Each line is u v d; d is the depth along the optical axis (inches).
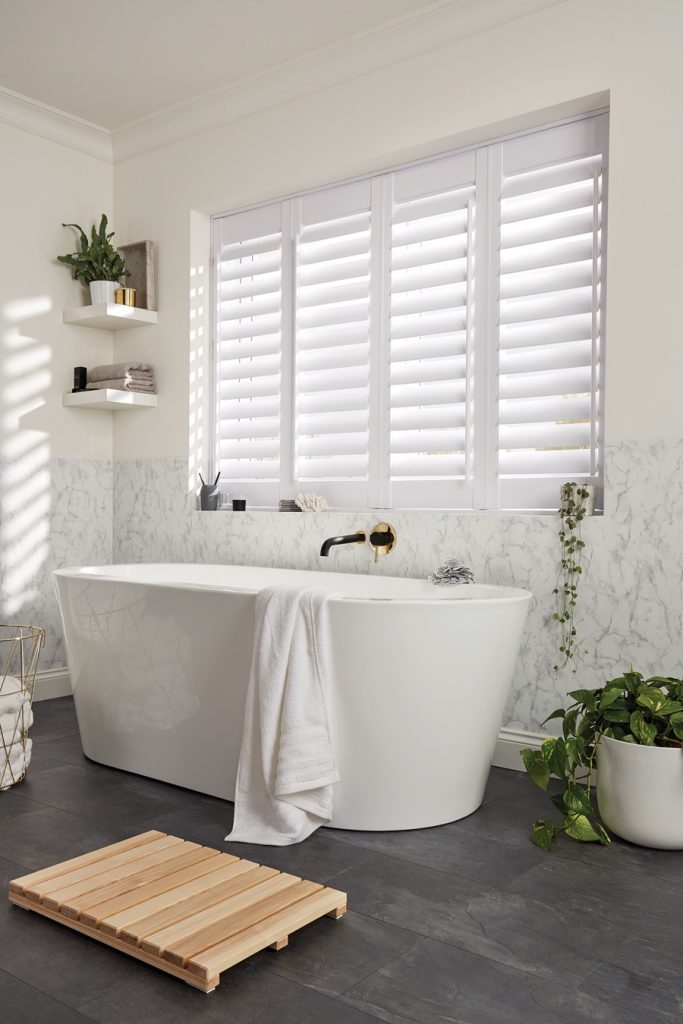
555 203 116.5
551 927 69.9
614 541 105.0
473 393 124.3
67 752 120.3
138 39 128.6
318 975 62.7
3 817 94.3
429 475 128.0
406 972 63.1
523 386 119.5
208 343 156.9
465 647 87.7
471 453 124.3
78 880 74.5
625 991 60.7
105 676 110.3
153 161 158.7
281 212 146.9
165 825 91.9
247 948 62.9
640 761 85.2
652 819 85.0
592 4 107.4
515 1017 57.5
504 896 75.4
